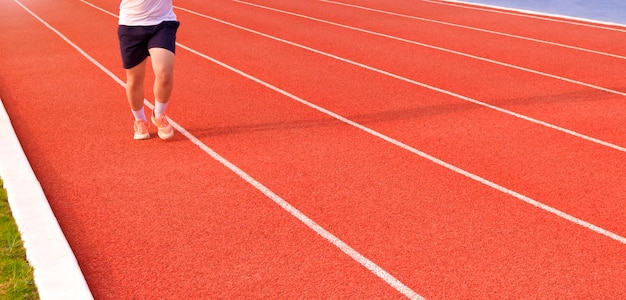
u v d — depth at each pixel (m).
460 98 7.41
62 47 10.63
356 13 14.12
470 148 5.76
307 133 6.16
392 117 6.66
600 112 6.89
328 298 3.45
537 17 13.48
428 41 10.91
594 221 4.37
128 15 5.28
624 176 5.16
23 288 3.39
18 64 9.37
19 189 4.57
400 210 4.51
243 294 3.49
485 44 10.66
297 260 3.84
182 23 13.00
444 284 3.59
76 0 17.50
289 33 11.74
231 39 11.22
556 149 5.77
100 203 4.62
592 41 10.90
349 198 4.70
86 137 6.07
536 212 4.49
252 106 7.10
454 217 4.40
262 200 4.66
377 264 3.80
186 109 7.01
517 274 3.69
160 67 5.35
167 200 4.66
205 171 5.21
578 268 3.77
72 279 3.48
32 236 3.91
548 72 8.73
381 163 5.39
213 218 4.38
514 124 6.46
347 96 7.49
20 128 6.38
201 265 3.79
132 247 4.00
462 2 15.60
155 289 3.54
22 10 15.61
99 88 7.92
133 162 5.41
